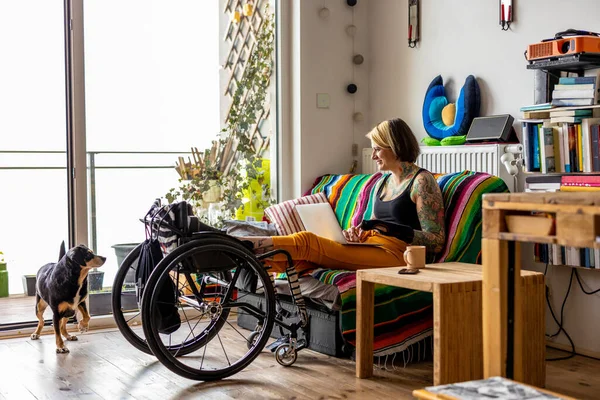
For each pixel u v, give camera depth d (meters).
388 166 3.42
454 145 3.87
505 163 3.49
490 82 3.79
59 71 4.03
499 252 1.81
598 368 3.08
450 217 3.34
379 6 4.58
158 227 2.92
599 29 3.20
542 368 2.76
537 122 3.25
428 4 4.19
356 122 4.67
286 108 4.56
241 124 4.57
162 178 4.32
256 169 4.61
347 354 3.21
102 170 4.09
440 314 2.48
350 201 3.93
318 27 4.51
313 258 3.20
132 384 2.84
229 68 4.53
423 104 4.13
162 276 2.75
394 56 4.47
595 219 1.57
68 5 3.96
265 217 4.10
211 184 4.48
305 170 4.48
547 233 1.69
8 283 5.20
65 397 2.67
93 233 4.06
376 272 2.81
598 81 3.06
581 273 3.30
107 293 4.07
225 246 2.87
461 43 3.96
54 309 3.40
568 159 3.14
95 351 3.43
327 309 3.23
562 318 3.41
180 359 3.23
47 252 5.72
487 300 1.85
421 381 2.85
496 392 1.58
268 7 4.61
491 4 3.77
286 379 2.89
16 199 5.58
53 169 5.55
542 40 3.36
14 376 2.98
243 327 3.94
